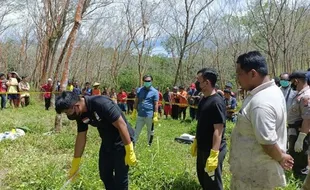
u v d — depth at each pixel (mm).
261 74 2846
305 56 35719
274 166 2900
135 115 8133
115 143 4012
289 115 5836
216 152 4086
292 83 5828
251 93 2900
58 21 21469
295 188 4859
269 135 2721
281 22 23578
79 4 9805
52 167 5508
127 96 20609
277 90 2871
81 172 5227
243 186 3004
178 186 5023
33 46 50938
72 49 9828
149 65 51094
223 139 4379
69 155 7008
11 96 16953
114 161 4059
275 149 2754
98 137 8547
